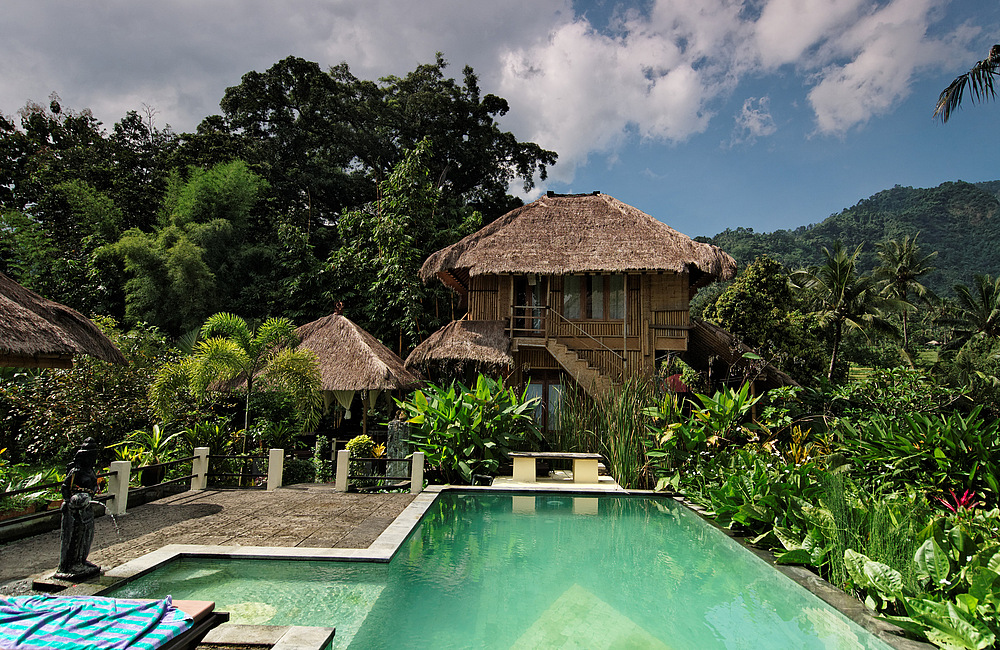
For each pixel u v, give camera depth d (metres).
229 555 5.48
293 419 11.07
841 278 27.41
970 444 6.42
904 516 5.20
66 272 17.75
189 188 20.42
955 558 4.39
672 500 8.73
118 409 10.31
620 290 14.52
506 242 14.33
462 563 5.82
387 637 4.05
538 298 14.90
